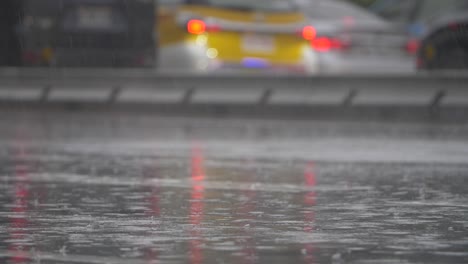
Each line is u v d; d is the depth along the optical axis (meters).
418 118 42.66
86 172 23.69
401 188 20.11
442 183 20.89
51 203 18.22
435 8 53.47
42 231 15.08
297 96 45.00
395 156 27.12
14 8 51.50
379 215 16.52
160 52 48.16
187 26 47.44
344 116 44.00
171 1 48.28
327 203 18.02
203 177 22.50
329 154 27.95
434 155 27.33
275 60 48.16
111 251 13.38
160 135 35.56
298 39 48.59
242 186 20.73
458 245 13.69
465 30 46.34
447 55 46.59
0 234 14.80
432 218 16.16
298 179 21.95
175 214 16.77
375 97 43.53
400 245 13.70
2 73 50.38
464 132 36.28
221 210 17.22
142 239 14.30
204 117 46.47
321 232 14.83
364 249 13.40
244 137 34.56
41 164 25.69
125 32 50.78
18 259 12.85
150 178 22.34
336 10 51.88
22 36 50.59
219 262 12.50
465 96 41.88
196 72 47.19
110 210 17.30
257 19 48.09
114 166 25.08
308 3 51.41
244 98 45.97
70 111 49.25
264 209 17.31
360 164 25.08
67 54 50.56
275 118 45.25
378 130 37.53
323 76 44.53
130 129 38.69
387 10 55.28
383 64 49.06
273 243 13.89
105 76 48.75
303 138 33.97
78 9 50.56
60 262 12.64
